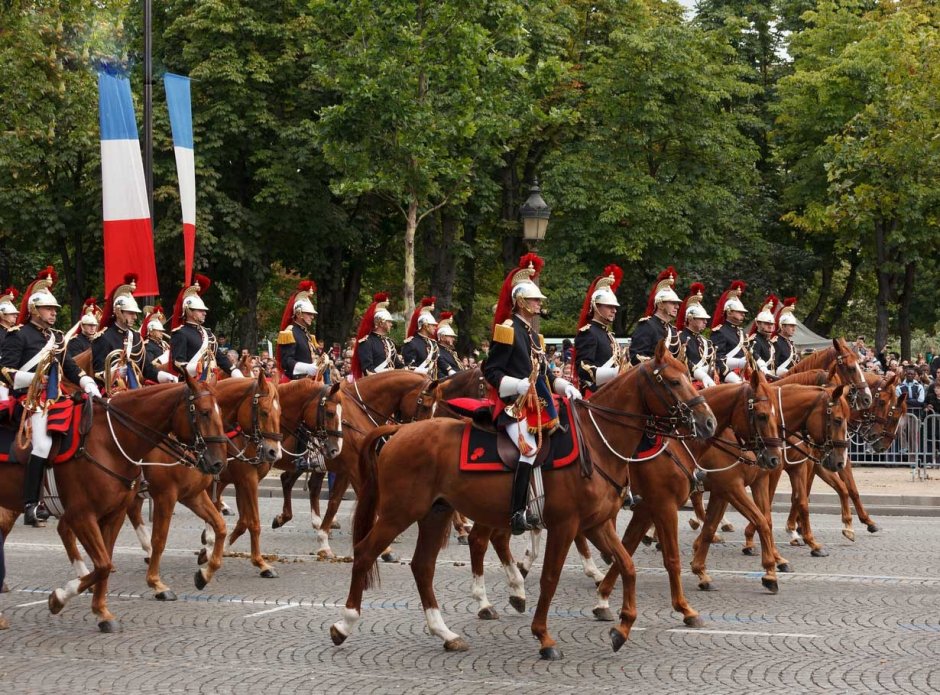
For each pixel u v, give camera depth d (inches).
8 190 1446.9
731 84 1689.2
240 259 1446.9
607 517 415.2
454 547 668.7
